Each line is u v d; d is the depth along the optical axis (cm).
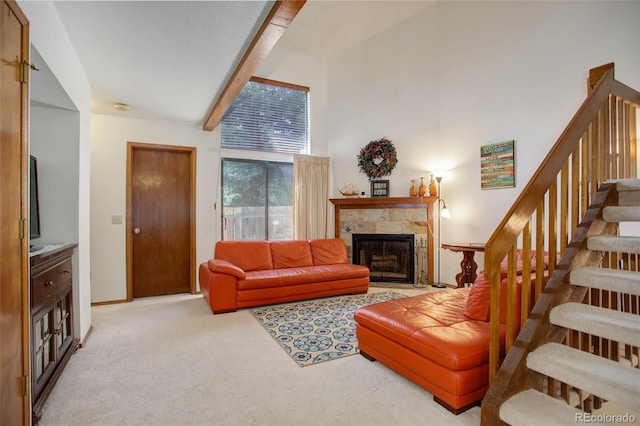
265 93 551
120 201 429
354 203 547
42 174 267
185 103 382
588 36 343
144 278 452
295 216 549
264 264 445
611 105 249
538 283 194
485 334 203
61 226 272
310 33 535
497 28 430
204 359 254
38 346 194
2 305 138
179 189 473
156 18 222
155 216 459
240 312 373
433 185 499
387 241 543
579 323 172
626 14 315
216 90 345
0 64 135
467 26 466
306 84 584
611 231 231
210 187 486
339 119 588
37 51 180
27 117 161
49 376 207
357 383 219
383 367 241
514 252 183
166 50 265
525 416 155
